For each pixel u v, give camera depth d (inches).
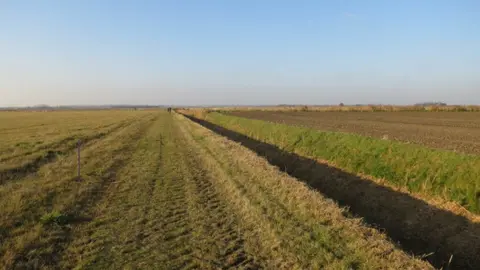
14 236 283.1
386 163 495.5
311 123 1569.9
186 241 276.2
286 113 3043.8
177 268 231.8
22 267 231.1
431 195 404.2
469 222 332.8
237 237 282.2
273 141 922.1
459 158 405.4
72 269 230.7
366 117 2226.9
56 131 1405.0
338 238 253.9
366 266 212.5
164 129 1523.1
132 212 352.5
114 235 289.6
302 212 306.8
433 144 759.7
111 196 415.8
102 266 234.2
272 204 342.3
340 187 513.3
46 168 583.8
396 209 400.5
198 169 589.3
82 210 357.1
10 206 351.6
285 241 259.8
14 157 706.8
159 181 499.5
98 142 1004.6
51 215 318.7
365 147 564.1
